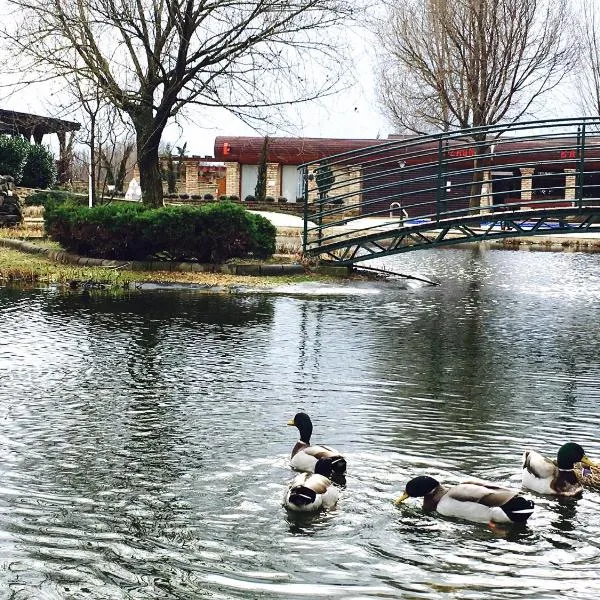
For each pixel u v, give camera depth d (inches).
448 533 275.1
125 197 1895.9
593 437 384.5
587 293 924.0
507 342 620.4
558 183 1996.8
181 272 919.7
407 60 2060.8
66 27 1023.6
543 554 261.3
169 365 510.3
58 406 417.4
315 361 534.3
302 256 1002.7
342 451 355.3
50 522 279.3
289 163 2119.8
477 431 390.0
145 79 1089.4
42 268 901.8
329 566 252.7
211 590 238.1
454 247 1565.0
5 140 1624.0
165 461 339.6
